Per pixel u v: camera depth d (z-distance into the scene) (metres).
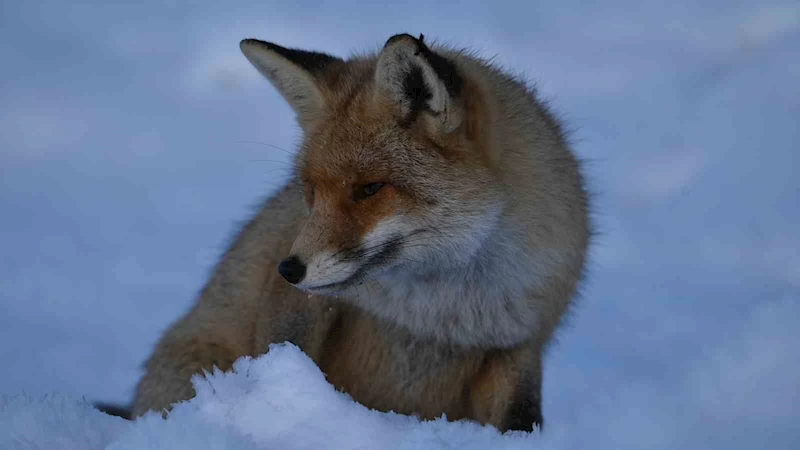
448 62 7.61
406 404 8.66
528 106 8.62
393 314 8.21
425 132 7.57
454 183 7.53
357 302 8.32
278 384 6.11
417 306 8.09
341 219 7.46
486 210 7.59
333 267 7.33
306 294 8.36
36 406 5.95
